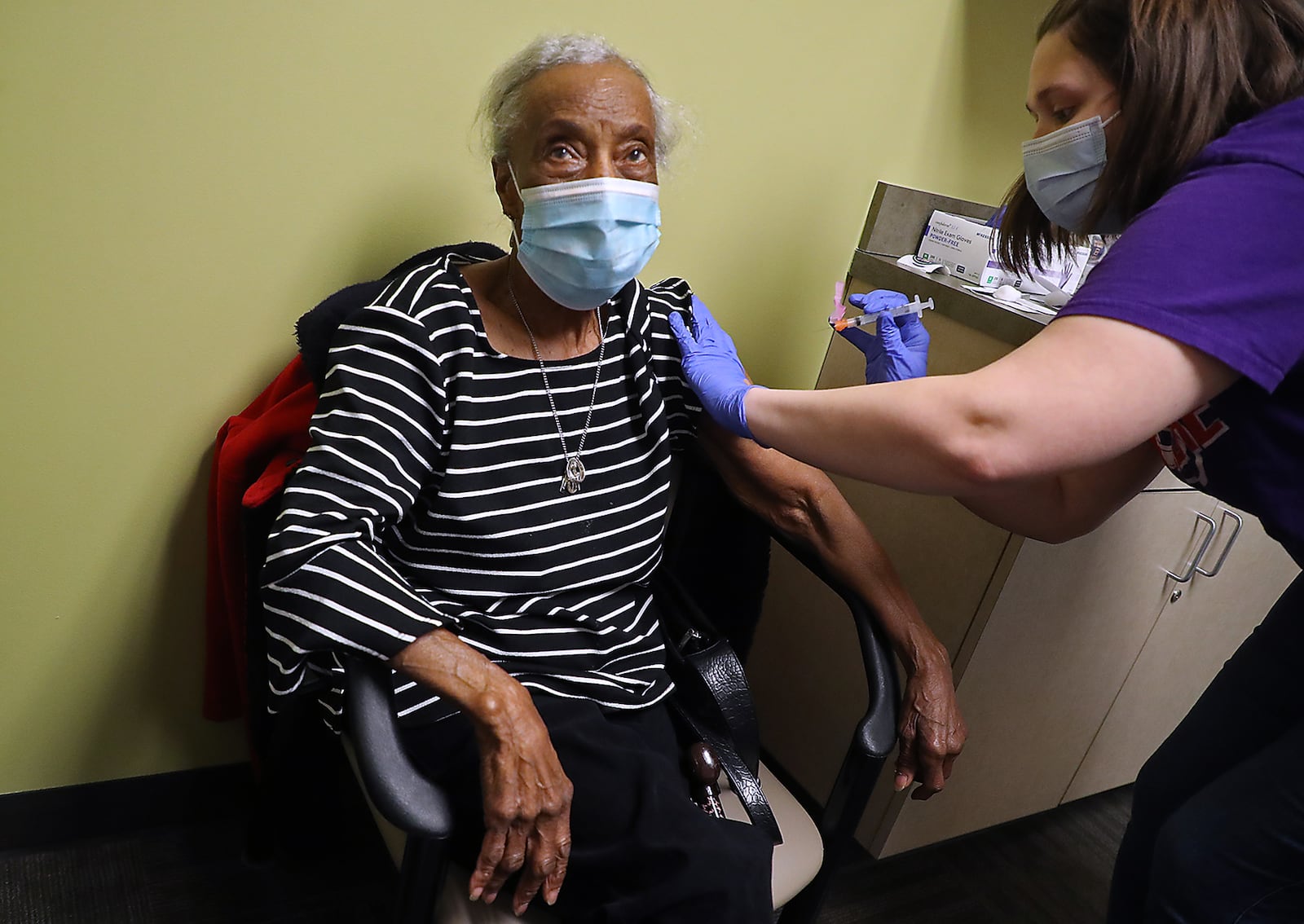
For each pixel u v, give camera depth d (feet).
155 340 3.82
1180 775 4.00
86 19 3.26
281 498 3.59
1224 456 3.19
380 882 4.71
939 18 4.94
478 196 4.18
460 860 3.15
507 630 3.45
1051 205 3.40
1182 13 2.81
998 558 4.55
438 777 3.20
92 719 4.37
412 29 3.75
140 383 3.87
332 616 2.86
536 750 2.87
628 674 3.65
